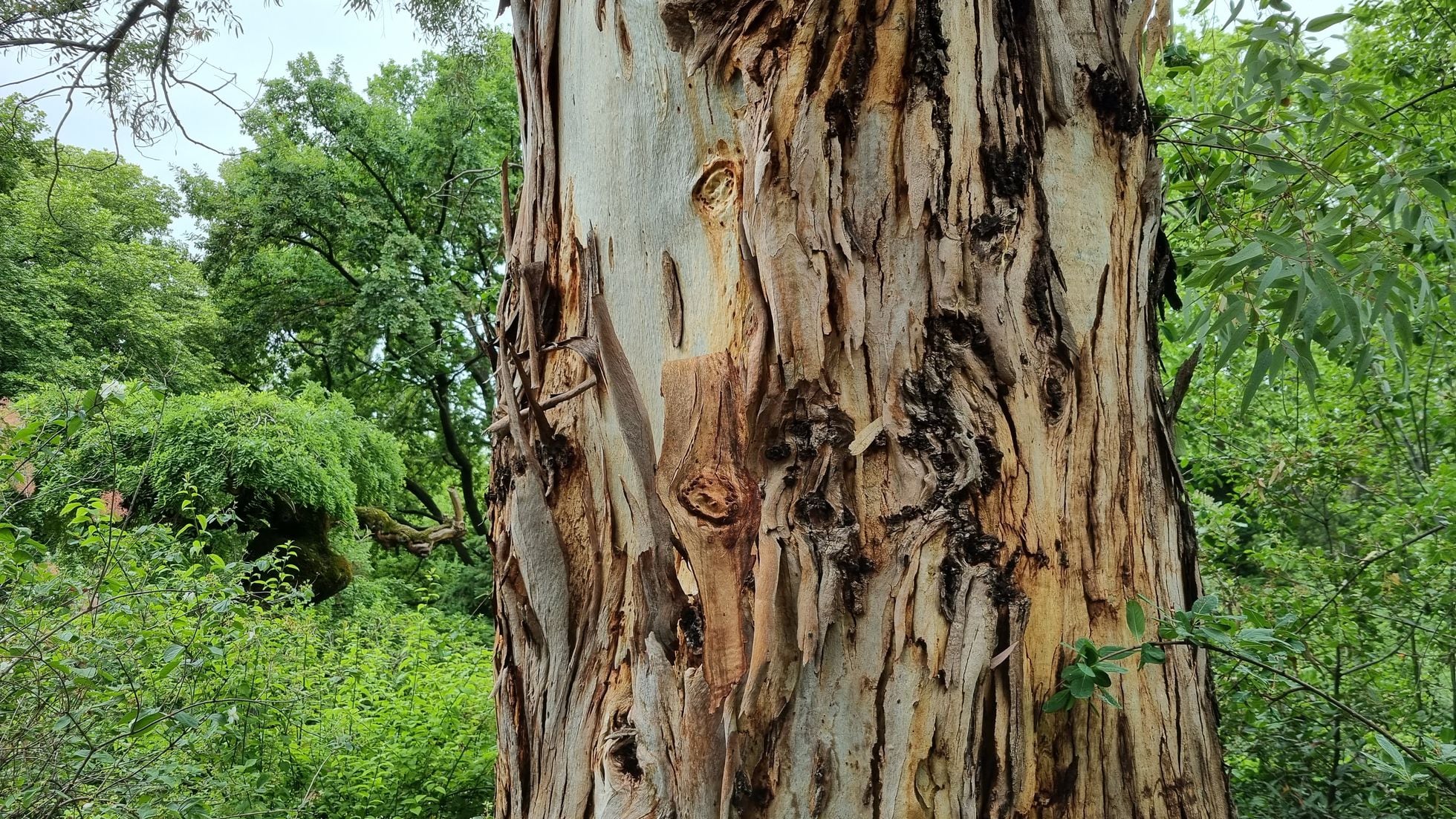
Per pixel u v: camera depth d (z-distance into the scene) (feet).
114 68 15.17
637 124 5.88
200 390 55.26
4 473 11.51
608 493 5.90
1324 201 8.59
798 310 5.08
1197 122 8.36
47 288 49.34
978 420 5.03
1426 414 13.35
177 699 13.17
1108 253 5.71
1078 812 4.98
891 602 4.80
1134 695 5.26
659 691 5.26
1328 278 6.92
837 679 4.77
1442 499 11.03
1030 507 5.08
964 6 5.28
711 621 5.13
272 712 16.19
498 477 6.68
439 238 61.21
